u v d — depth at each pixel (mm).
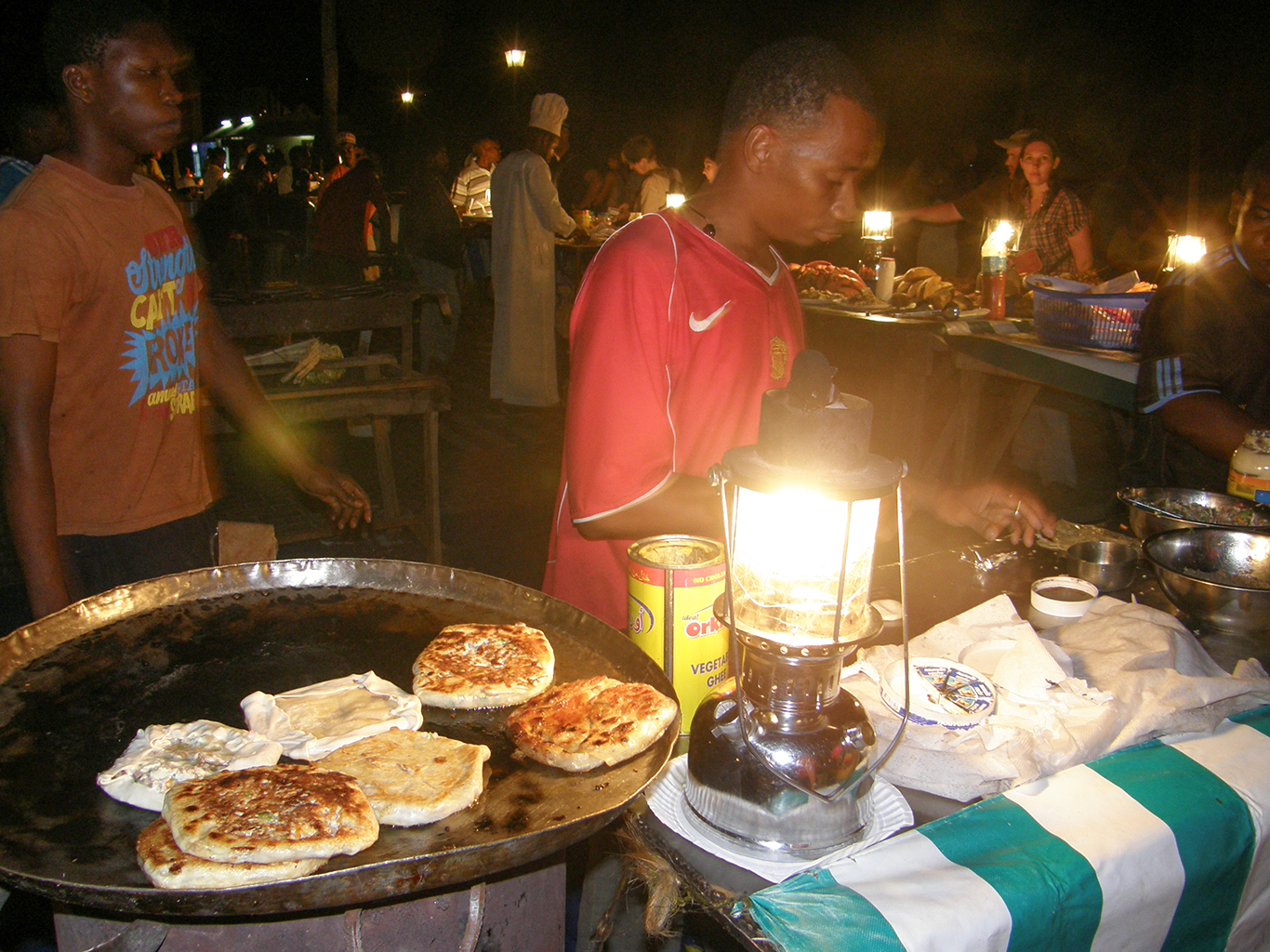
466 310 11289
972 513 1979
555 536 2045
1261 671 1504
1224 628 1771
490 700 1390
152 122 2055
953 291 5336
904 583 1116
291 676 1459
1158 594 1978
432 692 1384
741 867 1151
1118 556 2062
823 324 5691
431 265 8531
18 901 1916
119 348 2123
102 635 1531
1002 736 1299
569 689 1354
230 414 2594
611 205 12086
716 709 1222
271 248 8555
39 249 1916
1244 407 3010
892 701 1347
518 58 19656
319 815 1064
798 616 1118
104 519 2191
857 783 1160
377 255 7992
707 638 1438
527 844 981
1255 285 2869
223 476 6129
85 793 1160
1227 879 1264
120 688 1399
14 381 1909
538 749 1243
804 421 1028
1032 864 1107
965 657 1556
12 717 1312
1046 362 4246
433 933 1244
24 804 1133
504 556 5023
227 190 9359
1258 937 1405
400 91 24172
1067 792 1246
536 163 7234
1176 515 2281
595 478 1681
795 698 1152
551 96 7285
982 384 4988
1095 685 1467
